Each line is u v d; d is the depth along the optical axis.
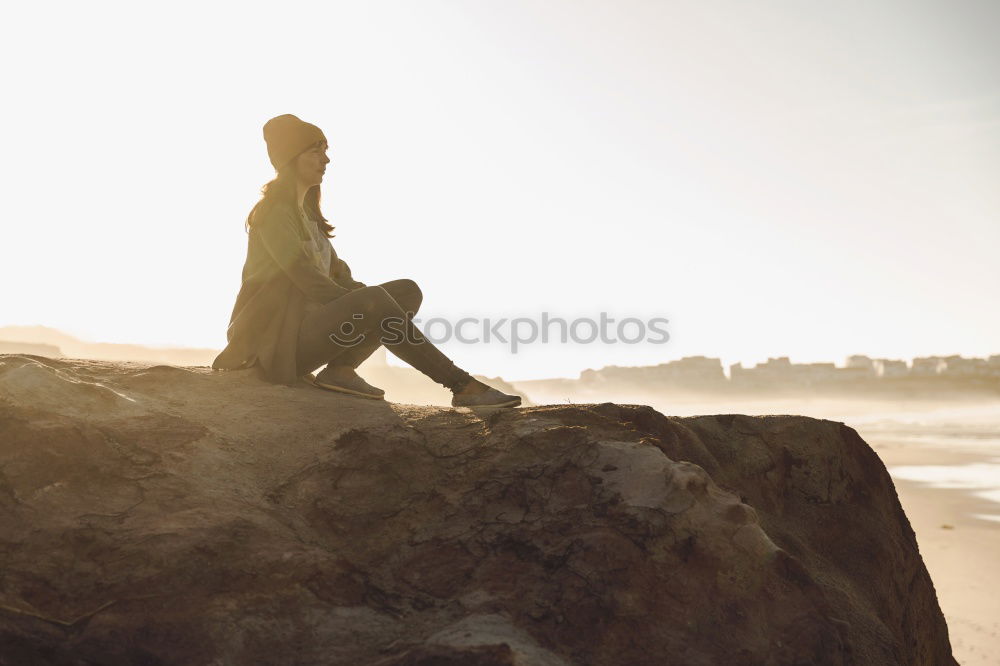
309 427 2.64
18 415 2.22
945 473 31.36
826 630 2.03
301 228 3.30
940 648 3.53
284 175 3.34
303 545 2.13
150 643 1.83
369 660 1.87
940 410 196.88
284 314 3.19
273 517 2.22
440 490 2.38
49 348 29.95
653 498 2.20
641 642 1.94
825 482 3.20
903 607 3.19
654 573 2.05
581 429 2.50
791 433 3.21
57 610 1.86
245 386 2.95
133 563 1.96
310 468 2.42
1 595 1.85
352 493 2.36
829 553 3.05
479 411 2.75
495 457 2.45
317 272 3.16
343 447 2.50
